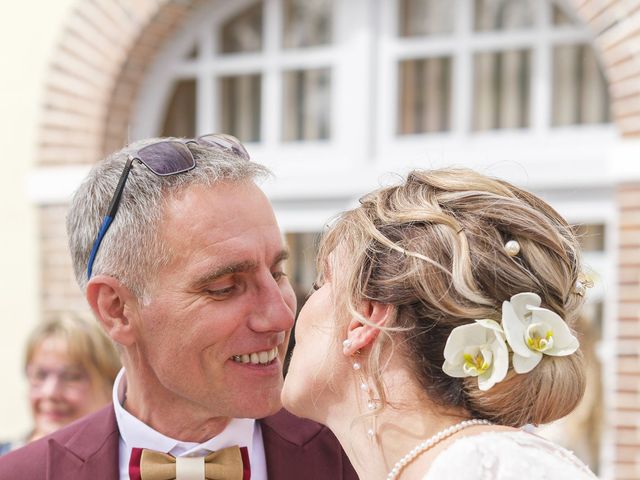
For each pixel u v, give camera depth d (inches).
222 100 215.5
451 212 66.0
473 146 192.7
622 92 167.9
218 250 72.1
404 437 65.6
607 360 177.9
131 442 78.5
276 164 207.2
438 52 195.0
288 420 83.7
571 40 186.7
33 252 216.8
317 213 203.3
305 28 206.8
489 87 194.2
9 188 217.8
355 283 66.8
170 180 73.1
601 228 181.8
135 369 77.5
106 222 74.9
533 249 65.2
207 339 72.9
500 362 62.5
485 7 192.9
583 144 185.0
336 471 81.8
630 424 167.2
